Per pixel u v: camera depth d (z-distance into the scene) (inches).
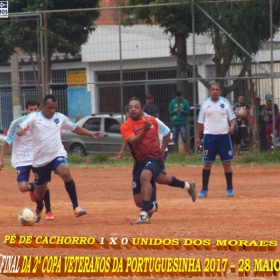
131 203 1560.0
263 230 1091.3
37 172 1267.2
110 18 3243.1
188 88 2554.1
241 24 2359.7
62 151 1272.1
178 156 2391.7
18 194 1809.8
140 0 2650.1
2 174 2289.6
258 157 2317.9
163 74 3014.3
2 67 3011.8
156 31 3016.7
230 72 2440.9
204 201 1551.4
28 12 2517.2
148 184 1191.6
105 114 2578.7
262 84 2444.6
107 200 1638.8
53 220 1311.5
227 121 1619.1
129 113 1195.3
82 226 1194.0
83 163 2456.9
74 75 3065.9
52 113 1261.1
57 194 1776.6
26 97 2667.3
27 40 2522.1
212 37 2390.5
